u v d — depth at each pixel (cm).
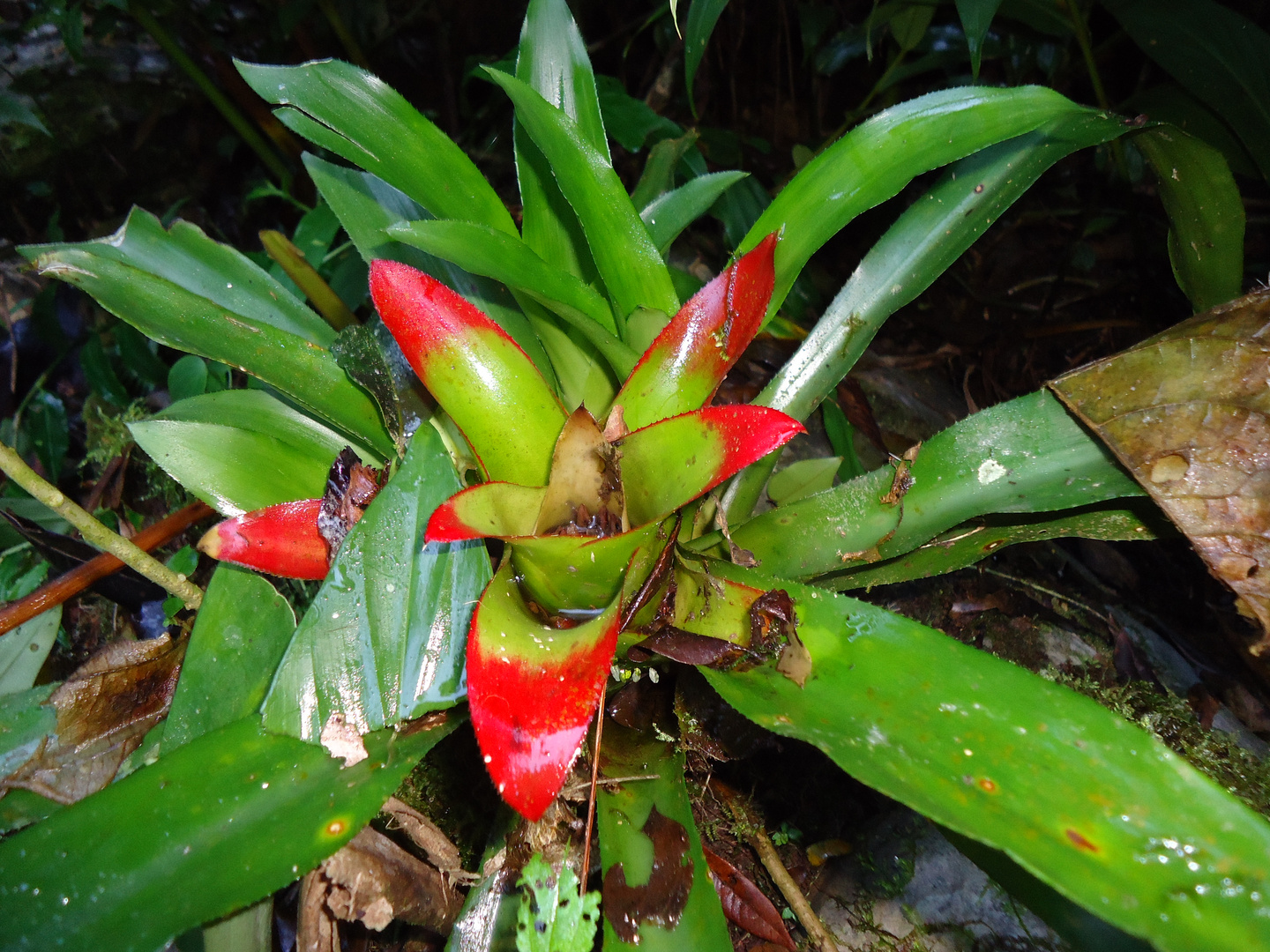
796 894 49
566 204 53
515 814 44
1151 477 42
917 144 45
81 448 89
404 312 41
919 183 96
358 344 46
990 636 60
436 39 126
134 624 65
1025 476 45
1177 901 31
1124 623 61
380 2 121
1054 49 89
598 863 44
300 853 36
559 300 43
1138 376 43
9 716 47
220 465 50
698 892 40
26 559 71
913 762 35
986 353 87
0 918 34
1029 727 35
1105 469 44
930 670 37
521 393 42
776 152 107
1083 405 43
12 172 115
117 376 87
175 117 122
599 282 53
